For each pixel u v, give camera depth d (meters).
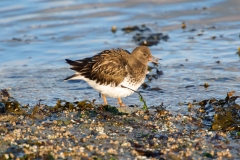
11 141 9.77
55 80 15.15
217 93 13.60
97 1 22.48
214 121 10.90
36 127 10.66
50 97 13.54
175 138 10.19
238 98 13.10
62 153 9.30
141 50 13.00
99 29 20.02
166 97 13.38
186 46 17.91
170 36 19.00
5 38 19.22
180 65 16.09
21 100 13.23
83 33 19.66
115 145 9.80
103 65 12.52
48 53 17.88
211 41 18.23
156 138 10.15
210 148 9.76
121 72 12.45
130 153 9.45
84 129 10.66
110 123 11.06
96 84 12.62
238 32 18.98
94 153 9.41
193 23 20.17
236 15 20.52
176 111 12.14
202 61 16.38
